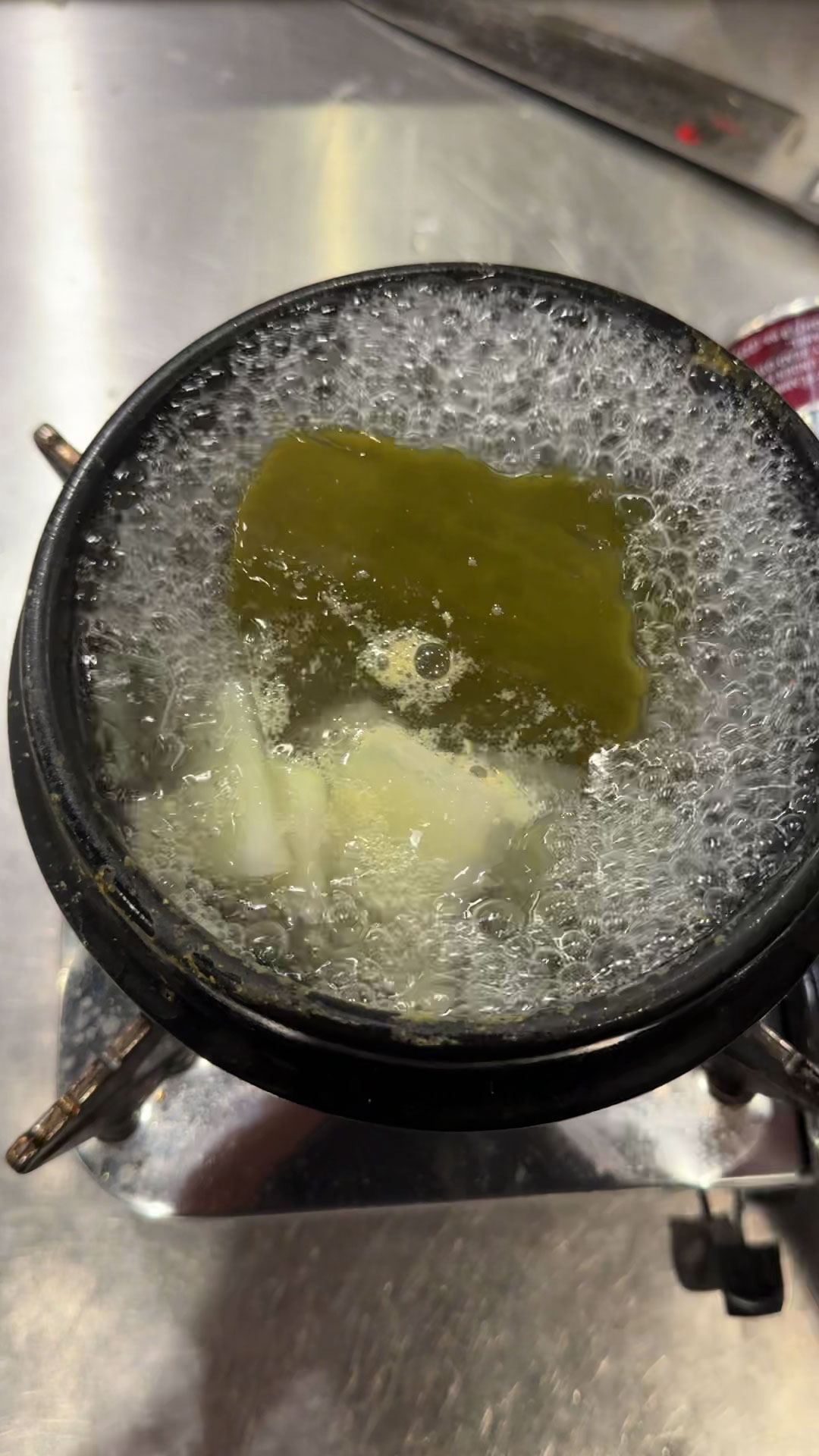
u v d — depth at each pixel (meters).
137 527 0.24
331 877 0.22
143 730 0.23
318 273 0.41
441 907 0.22
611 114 0.43
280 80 0.45
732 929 0.20
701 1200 0.29
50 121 0.44
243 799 0.22
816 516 0.24
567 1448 0.28
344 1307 0.29
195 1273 0.29
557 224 0.42
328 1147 0.29
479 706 0.23
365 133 0.44
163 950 0.20
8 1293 0.29
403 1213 0.29
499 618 0.23
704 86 0.43
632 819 0.23
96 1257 0.29
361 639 0.23
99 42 0.45
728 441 0.25
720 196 0.43
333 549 0.24
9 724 0.23
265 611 0.24
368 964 0.21
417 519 0.24
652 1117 0.29
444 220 0.42
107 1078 0.25
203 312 0.41
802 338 0.36
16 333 0.40
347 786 0.23
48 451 0.29
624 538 0.25
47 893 0.32
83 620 0.23
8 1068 0.31
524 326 0.26
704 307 0.41
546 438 0.26
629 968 0.21
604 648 0.23
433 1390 0.28
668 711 0.24
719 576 0.25
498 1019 0.20
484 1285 0.29
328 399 0.26
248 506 0.24
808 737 0.23
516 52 0.44
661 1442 0.28
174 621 0.24
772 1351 0.28
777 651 0.24
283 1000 0.20
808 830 0.21
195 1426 0.28
